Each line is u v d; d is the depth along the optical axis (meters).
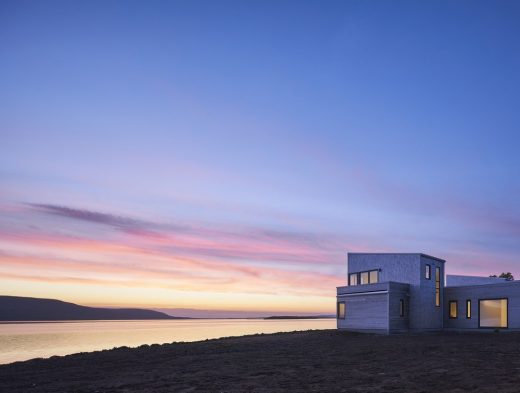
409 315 37.00
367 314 36.91
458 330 37.97
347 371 17.34
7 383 18.58
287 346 28.81
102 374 19.69
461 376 15.17
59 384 17.42
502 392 12.32
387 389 13.62
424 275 37.75
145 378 17.66
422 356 20.91
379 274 39.16
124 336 106.50
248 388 14.70
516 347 23.14
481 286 37.00
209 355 25.17
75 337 109.94
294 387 14.57
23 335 126.12
